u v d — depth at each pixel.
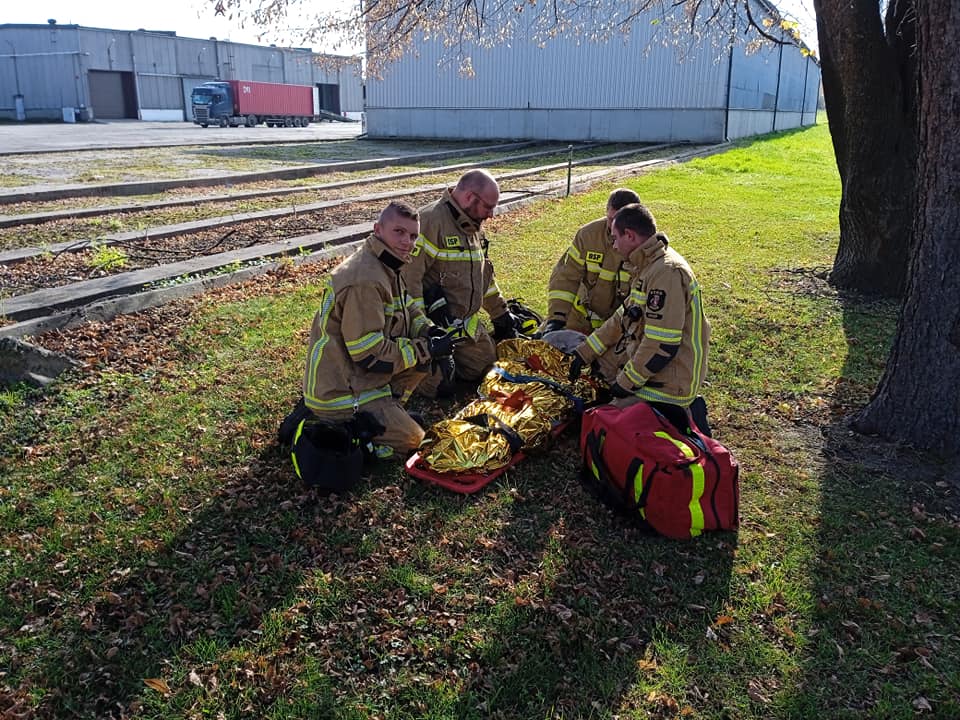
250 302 7.47
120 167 20.42
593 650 3.08
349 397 4.30
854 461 4.59
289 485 4.18
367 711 2.78
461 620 3.22
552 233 11.37
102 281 7.83
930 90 4.21
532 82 33.69
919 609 3.36
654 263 4.12
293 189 16.81
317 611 3.25
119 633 3.15
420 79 35.69
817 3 7.99
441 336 4.58
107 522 3.87
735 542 3.80
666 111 31.52
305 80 72.94
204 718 2.76
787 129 43.25
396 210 4.14
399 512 3.95
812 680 2.97
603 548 3.71
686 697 2.88
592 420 4.12
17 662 3.00
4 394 5.20
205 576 3.46
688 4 13.06
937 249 4.41
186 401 5.25
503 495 4.13
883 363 6.18
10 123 53.84
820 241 11.27
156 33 61.66
